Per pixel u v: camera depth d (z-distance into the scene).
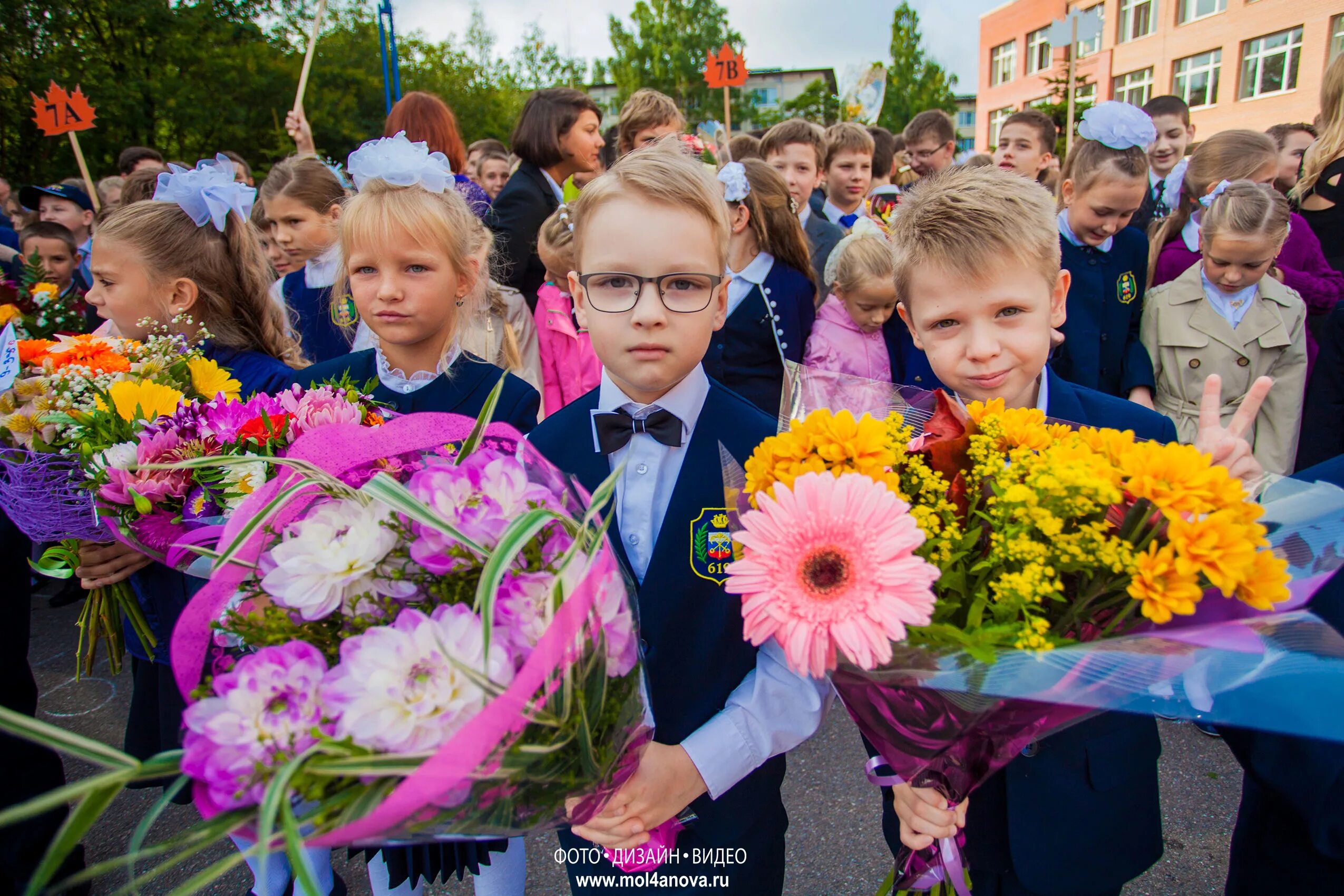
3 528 1.74
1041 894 1.12
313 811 0.71
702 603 1.19
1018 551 0.82
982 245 1.15
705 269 1.14
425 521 0.83
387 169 1.61
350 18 22.67
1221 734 1.15
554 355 3.01
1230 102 20.36
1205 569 0.76
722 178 2.82
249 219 2.20
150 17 16.19
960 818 1.10
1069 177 2.66
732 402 1.30
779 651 1.14
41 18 15.12
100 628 1.65
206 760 0.72
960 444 0.98
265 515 0.91
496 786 0.79
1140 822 1.18
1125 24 24.42
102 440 1.48
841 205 4.65
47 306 3.21
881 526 0.80
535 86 33.81
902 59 39.78
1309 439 2.15
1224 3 20.25
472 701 0.74
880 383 1.23
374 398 1.75
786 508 0.84
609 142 4.67
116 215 1.94
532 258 3.43
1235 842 1.26
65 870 1.89
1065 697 0.86
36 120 5.68
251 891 1.72
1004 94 31.86
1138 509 0.84
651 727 1.06
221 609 0.93
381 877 1.58
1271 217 2.34
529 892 2.01
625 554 1.23
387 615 0.86
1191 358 2.61
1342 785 0.98
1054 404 1.33
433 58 25.28
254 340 2.10
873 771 1.20
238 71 17.42
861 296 2.86
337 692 0.74
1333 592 1.08
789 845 2.11
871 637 0.76
